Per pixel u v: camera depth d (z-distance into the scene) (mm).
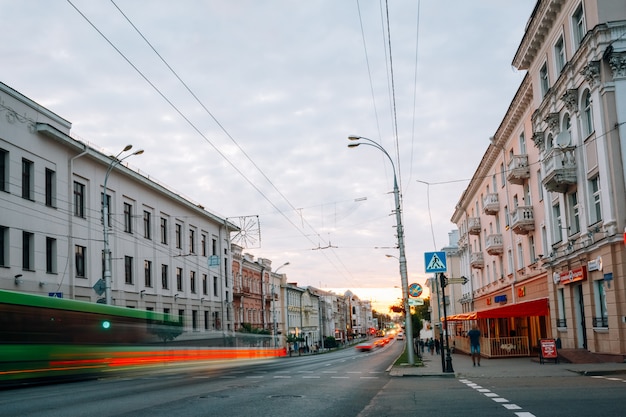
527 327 39750
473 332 25375
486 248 48000
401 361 33062
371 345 78750
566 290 28328
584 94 24891
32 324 19188
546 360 26344
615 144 22391
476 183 52844
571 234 27266
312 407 11062
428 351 59219
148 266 44844
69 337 20859
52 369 19734
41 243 31609
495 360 31078
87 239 36062
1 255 28922
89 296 35562
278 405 11359
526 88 33500
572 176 26078
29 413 10289
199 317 53375
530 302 31406
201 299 54094
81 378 22172
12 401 12688
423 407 11094
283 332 92125
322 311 127500
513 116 37406
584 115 25156
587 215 24844
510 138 40156
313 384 16719
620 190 22188
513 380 17297
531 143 34938
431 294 88500
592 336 24859
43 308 19797
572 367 20719
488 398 12398
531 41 29859
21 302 18891
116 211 39750
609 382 15273
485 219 50656
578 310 27547
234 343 41500
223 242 60844
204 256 56062
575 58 24500
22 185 30531
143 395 13539
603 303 24531
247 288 70812
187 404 11492
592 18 23188
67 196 34125
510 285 42156
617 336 22234
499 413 9914
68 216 34125
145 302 43344
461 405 11273
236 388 15234
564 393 12773
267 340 54875
